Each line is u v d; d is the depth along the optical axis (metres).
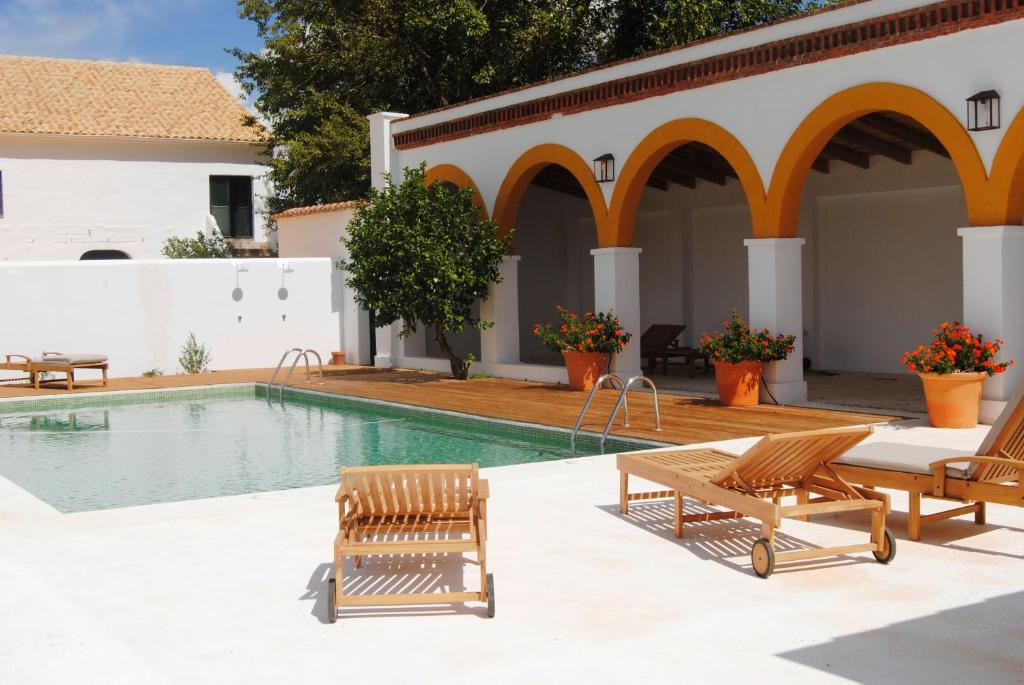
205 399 16.44
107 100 26.92
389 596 4.78
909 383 14.48
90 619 4.74
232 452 11.16
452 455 10.61
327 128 24.55
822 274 16.95
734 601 4.94
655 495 6.98
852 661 4.10
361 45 24.25
